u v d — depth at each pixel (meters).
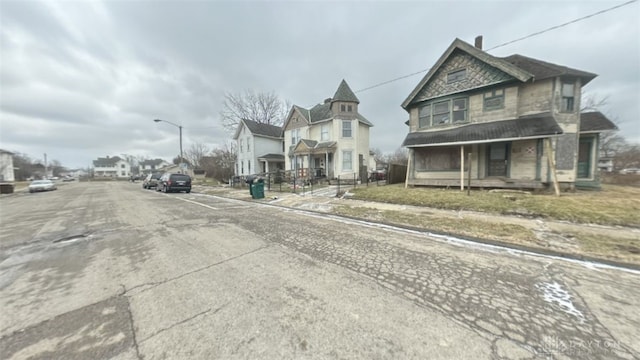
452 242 5.20
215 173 36.34
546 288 3.16
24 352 2.13
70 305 2.87
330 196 12.70
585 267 3.84
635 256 4.16
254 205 11.14
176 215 8.59
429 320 2.49
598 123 11.52
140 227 6.81
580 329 2.34
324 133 23.14
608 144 24.53
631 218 6.12
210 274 3.65
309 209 9.48
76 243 5.40
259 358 2.00
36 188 25.89
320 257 4.32
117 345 2.19
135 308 2.78
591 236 5.20
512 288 3.17
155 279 3.52
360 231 6.16
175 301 2.91
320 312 2.64
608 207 7.00
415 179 14.12
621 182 15.55
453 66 12.88
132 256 4.50
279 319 2.52
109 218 8.22
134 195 16.92
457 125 12.81
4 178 49.72
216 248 4.88
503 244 4.96
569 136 10.83
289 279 3.46
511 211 7.43
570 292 3.05
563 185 10.82
